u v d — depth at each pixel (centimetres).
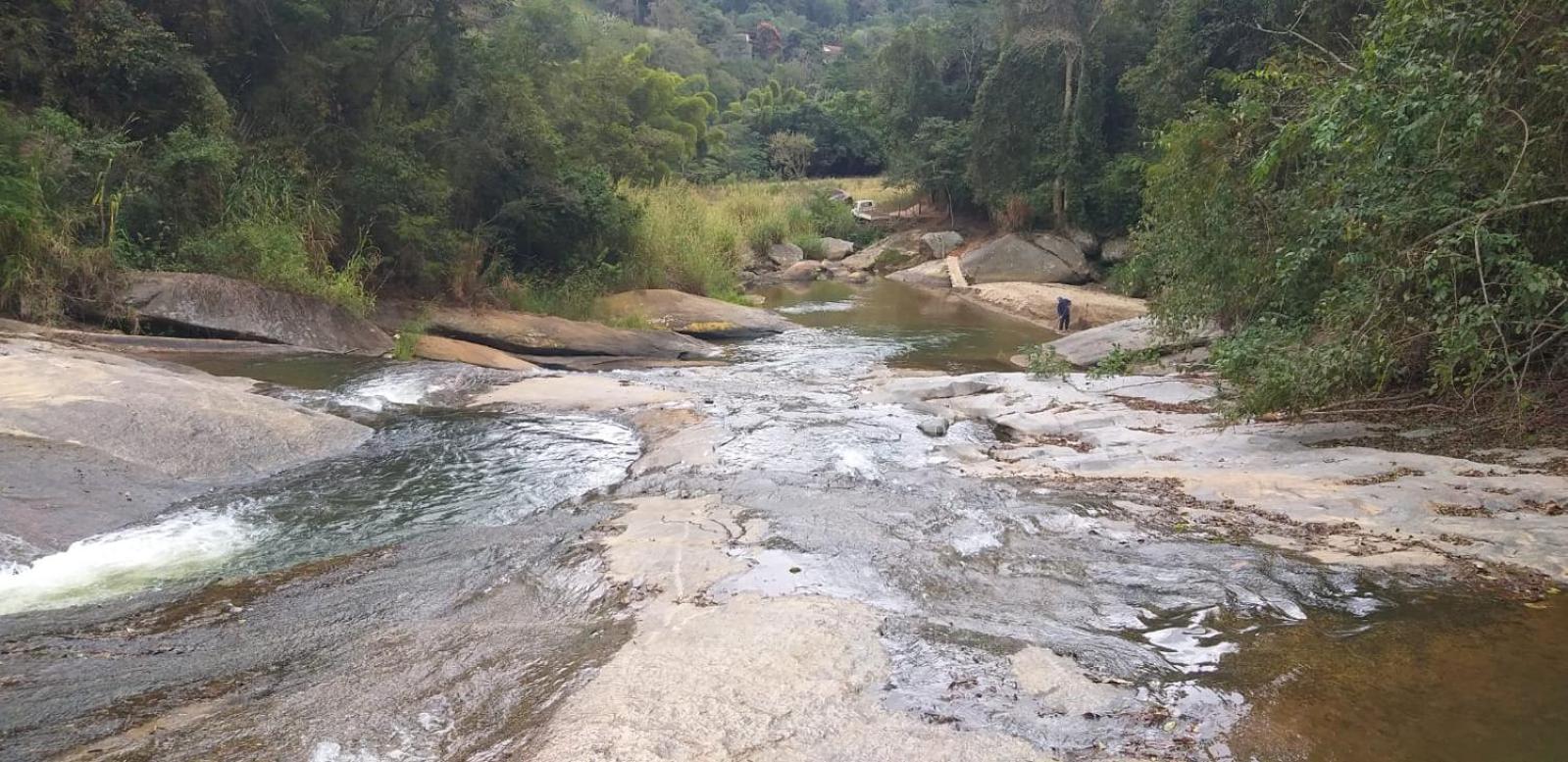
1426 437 779
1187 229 1216
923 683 395
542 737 349
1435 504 604
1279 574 517
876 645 427
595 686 387
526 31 2506
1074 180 3195
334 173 1614
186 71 1405
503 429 981
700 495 711
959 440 921
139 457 747
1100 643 438
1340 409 882
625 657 413
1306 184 1010
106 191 1265
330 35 1684
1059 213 3284
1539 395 768
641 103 4219
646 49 4347
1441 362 732
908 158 3859
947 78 3981
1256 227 1123
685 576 522
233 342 1242
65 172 1218
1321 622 459
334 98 1698
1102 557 559
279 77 1617
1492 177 753
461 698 397
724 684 386
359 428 942
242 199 1410
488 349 1509
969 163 3522
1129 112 3225
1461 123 718
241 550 620
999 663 415
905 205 4366
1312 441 802
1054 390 1138
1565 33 673
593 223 2097
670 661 406
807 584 512
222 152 1373
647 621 460
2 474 652
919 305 2639
